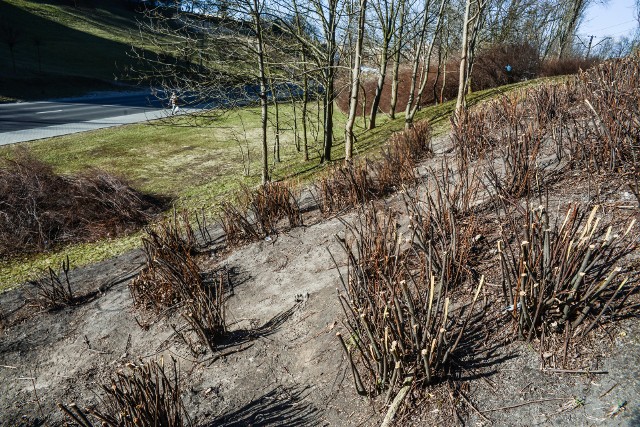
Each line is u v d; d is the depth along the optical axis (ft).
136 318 13.82
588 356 7.66
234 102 29.63
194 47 28.73
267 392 10.10
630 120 12.34
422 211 14.12
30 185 24.40
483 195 13.85
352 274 11.03
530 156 13.69
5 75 86.84
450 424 7.59
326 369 10.05
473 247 11.53
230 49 28.96
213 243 19.07
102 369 12.66
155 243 16.96
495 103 21.95
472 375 8.28
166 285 14.56
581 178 12.80
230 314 13.62
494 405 7.58
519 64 54.60
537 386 7.58
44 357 13.78
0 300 17.43
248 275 15.57
